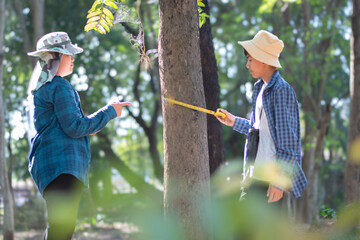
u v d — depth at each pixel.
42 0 11.95
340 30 14.05
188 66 3.00
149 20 12.34
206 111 3.02
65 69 3.12
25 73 15.21
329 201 18.06
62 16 14.94
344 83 18.77
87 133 2.96
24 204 15.04
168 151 3.02
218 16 19.14
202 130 3.04
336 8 14.03
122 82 19.61
